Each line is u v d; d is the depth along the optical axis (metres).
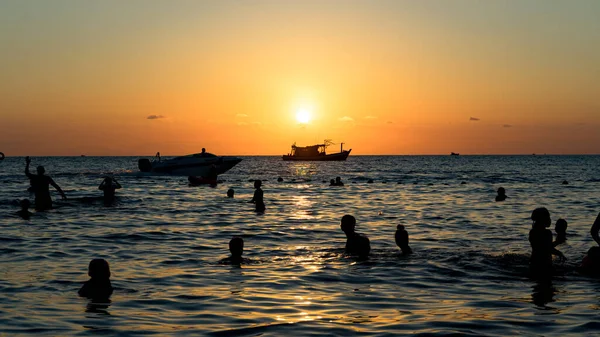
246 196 33.47
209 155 60.91
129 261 12.78
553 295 9.53
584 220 20.91
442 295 9.59
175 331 7.55
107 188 27.03
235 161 61.22
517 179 60.22
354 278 10.92
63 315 8.30
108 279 10.12
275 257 13.32
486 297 9.42
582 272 11.33
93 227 18.58
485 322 7.92
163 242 15.68
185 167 59.88
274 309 8.72
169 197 32.09
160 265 12.33
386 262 12.49
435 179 61.00
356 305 8.96
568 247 14.44
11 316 8.21
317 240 16.19
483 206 27.30
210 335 7.38
